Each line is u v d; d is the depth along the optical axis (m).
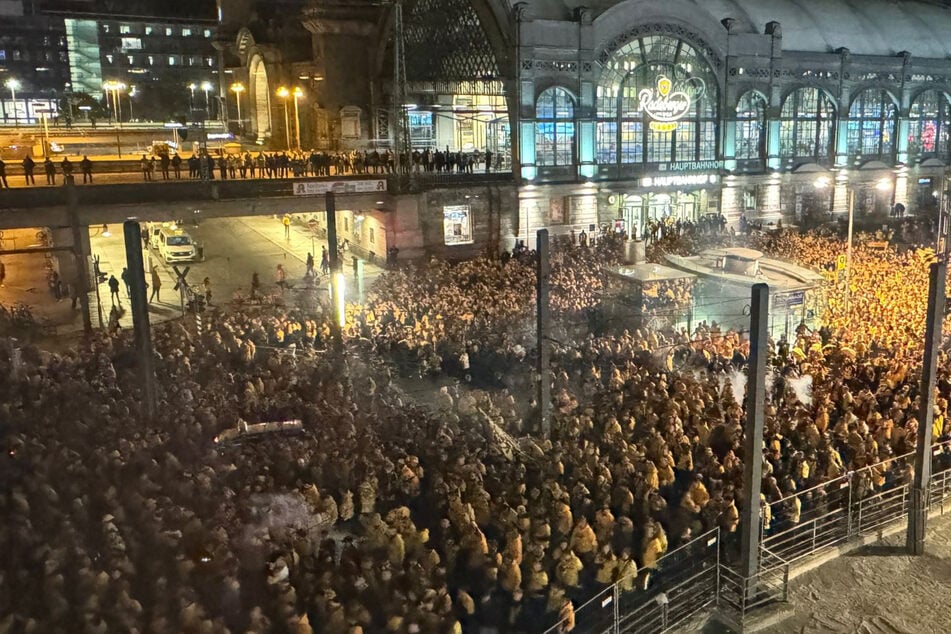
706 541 19.20
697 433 23.95
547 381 24.23
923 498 18.44
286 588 15.79
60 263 44.50
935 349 17.75
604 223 60.91
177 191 47.00
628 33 58.69
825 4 74.00
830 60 69.00
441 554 18.66
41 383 25.95
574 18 56.91
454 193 54.34
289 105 79.12
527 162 57.16
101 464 20.02
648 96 60.72
